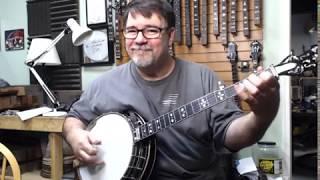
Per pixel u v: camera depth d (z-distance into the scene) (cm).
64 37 296
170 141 139
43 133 279
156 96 143
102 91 156
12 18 329
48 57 271
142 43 135
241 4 234
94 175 153
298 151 364
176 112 131
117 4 267
